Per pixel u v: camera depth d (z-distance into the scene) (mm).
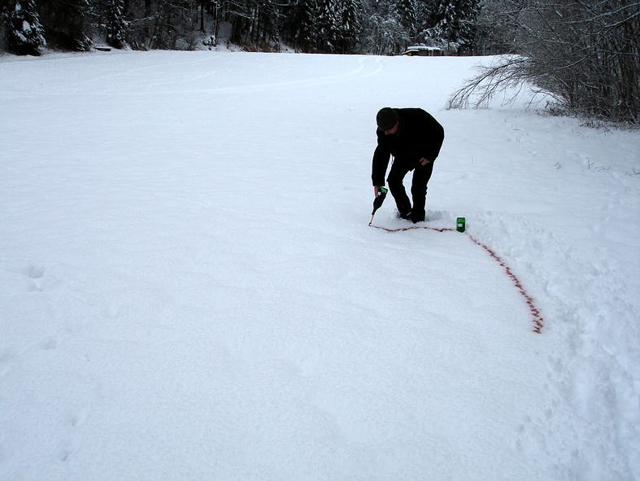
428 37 50094
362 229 4637
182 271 3670
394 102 14023
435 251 4129
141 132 9859
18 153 7793
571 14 9586
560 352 2727
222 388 2402
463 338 2838
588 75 9883
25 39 22906
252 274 3625
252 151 8344
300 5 46406
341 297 3301
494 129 9820
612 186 5941
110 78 17797
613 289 3381
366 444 2066
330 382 2449
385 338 2826
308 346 2744
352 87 17375
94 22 31047
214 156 7895
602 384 2465
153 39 35500
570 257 3930
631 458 2029
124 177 6477
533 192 5789
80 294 3332
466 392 2389
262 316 3051
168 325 2963
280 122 11203
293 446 2049
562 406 2312
